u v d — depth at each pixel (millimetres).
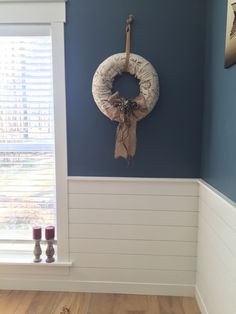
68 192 2295
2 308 2139
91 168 2273
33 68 2273
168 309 2143
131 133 2135
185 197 2248
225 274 1620
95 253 2336
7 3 2152
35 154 2355
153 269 2322
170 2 2117
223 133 1704
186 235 2277
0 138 2350
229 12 1587
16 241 2451
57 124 2246
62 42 2172
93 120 2234
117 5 2135
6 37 2248
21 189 2393
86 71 2195
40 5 2146
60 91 2217
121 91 2180
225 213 1618
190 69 2162
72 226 2322
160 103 2199
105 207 2293
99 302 2221
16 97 2309
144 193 2266
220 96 1770
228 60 1592
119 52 2168
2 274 2389
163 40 2146
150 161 2248
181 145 2229
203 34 2129
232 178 1557
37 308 2139
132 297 2295
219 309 1722
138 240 2307
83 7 2145
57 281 2375
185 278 2314
